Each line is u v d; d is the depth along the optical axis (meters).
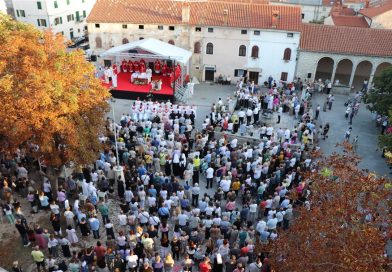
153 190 22.84
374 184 16.47
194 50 48.97
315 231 15.48
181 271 18.86
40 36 22.53
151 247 19.47
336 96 47.88
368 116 42.47
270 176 26.78
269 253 18.59
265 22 46.78
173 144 29.78
